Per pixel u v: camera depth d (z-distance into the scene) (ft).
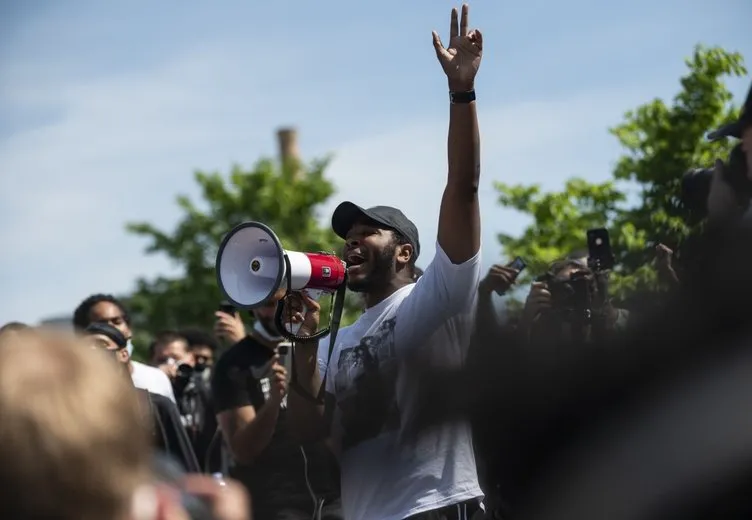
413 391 16.49
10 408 5.51
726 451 15.81
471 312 16.67
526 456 17.16
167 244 81.92
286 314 17.16
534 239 36.45
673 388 16.38
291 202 83.97
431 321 16.51
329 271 16.87
